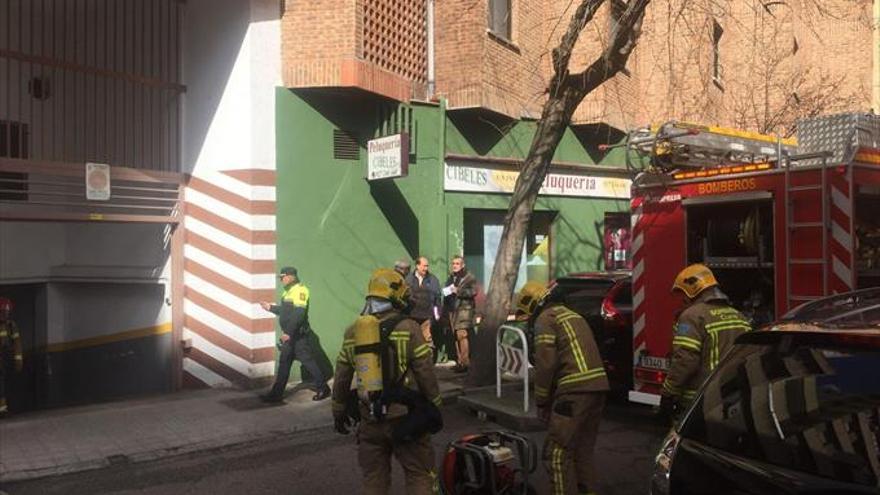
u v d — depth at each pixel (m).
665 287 7.46
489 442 5.24
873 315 3.05
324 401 9.16
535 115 13.68
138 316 11.02
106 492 6.11
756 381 3.05
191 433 7.73
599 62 9.22
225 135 9.98
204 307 10.20
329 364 10.57
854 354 2.81
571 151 14.84
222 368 10.05
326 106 10.58
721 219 7.15
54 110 10.79
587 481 5.14
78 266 11.57
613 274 9.52
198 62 10.25
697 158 7.94
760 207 6.87
